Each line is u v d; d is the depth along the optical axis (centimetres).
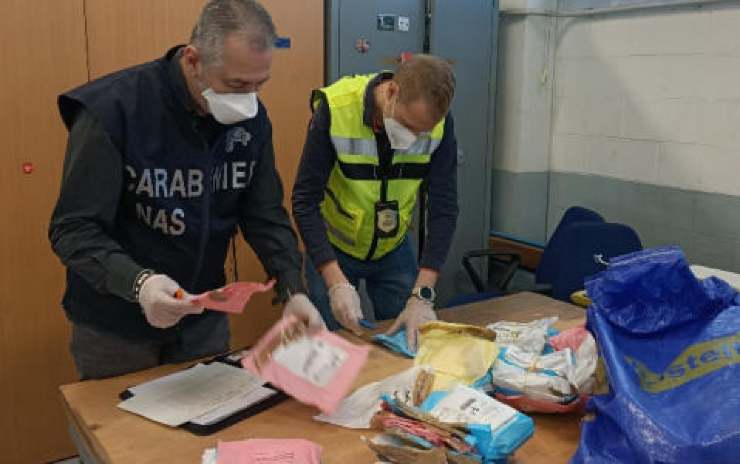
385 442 115
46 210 245
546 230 392
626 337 117
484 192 371
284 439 120
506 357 140
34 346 250
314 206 186
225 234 162
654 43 315
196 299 120
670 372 111
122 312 155
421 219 293
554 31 367
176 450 117
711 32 290
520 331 159
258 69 128
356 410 131
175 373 147
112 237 147
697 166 304
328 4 294
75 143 137
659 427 100
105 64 247
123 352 158
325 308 195
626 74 331
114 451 116
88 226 135
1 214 237
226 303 120
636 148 331
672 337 115
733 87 285
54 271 250
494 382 134
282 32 281
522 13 357
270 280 148
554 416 132
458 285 371
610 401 109
